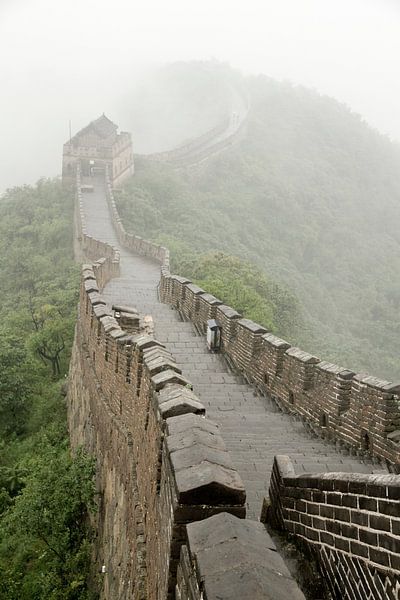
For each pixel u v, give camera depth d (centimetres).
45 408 2089
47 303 3098
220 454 484
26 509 1154
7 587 1123
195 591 359
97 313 1420
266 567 348
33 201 5475
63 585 1085
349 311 5872
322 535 459
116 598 852
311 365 1116
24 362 2228
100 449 1258
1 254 4681
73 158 5847
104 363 1285
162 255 3438
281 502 563
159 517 586
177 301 2233
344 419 983
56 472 1196
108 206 5022
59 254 4572
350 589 405
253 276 3291
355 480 404
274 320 3042
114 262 2986
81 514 1209
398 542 344
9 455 1806
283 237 6762
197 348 1655
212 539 379
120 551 893
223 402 1216
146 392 769
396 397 877
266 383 1293
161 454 617
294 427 1070
